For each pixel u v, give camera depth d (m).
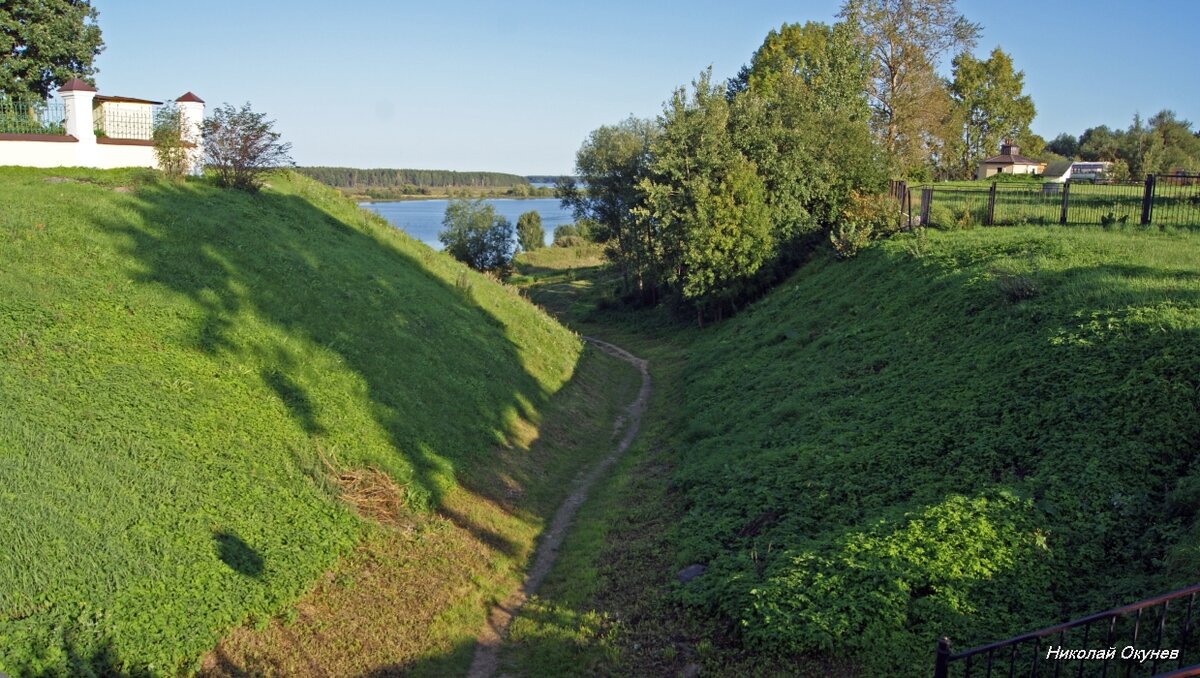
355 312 17.64
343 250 21.64
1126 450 9.78
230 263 16.44
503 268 70.12
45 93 30.16
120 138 22.34
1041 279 16.27
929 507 9.86
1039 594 8.09
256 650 8.30
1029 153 82.00
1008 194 35.09
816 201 37.41
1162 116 62.75
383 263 22.83
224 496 10.02
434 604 10.18
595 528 13.22
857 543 9.49
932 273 20.19
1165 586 7.52
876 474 11.70
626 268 51.78
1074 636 7.28
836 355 18.45
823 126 38.25
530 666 9.21
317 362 14.56
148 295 13.66
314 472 11.56
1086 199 28.06
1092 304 13.91
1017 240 20.61
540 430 18.59
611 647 9.04
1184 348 11.17
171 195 19.25
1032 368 12.67
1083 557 8.47
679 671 8.42
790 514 11.33
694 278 35.12
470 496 13.58
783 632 8.25
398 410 14.72
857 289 23.45
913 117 52.59
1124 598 7.63
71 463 9.16
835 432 13.75
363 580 10.05
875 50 52.44
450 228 70.38
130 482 9.35
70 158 20.39
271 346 14.11
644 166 47.38
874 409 14.13
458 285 25.45
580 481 16.53
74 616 7.38
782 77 46.09
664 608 9.76
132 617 7.66
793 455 13.35
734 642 8.67
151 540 8.68
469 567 11.38
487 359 20.44
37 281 12.61
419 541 11.45
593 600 10.47
